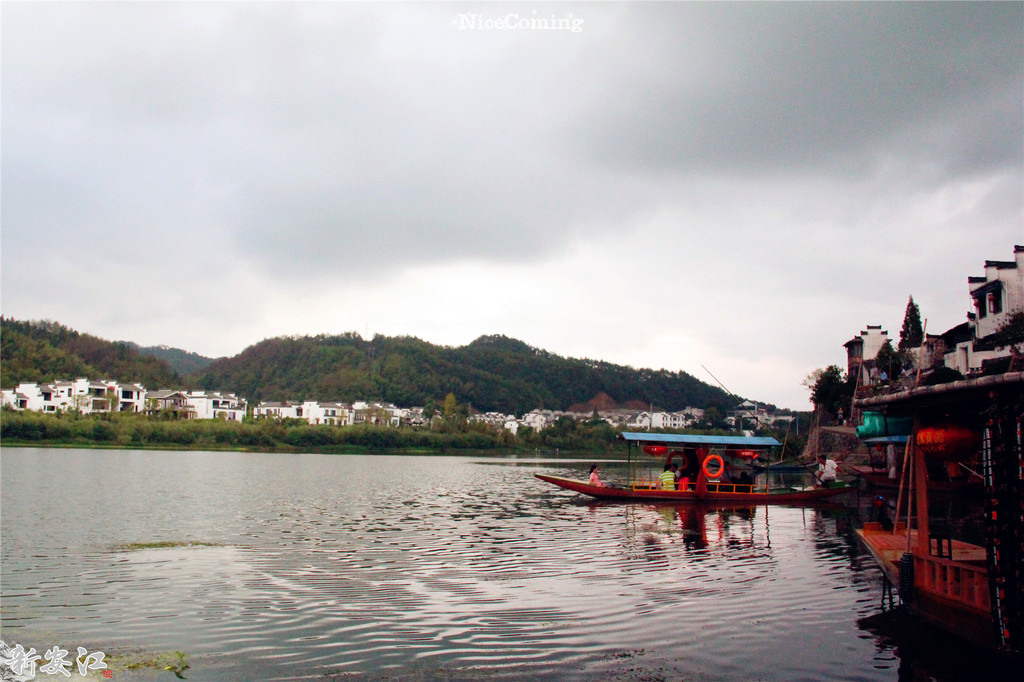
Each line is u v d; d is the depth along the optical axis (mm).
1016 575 11312
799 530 29578
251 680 12234
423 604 17000
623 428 178250
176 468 67188
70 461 72250
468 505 40219
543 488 54000
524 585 19031
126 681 12289
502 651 13633
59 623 15680
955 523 29203
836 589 18547
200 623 15531
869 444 47938
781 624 15320
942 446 14086
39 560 22641
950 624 13594
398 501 42469
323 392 199875
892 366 60625
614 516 34625
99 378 159750
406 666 12844
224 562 22297
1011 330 39344
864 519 33125
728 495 39938
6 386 136500
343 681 12180
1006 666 11930
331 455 115125
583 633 14703
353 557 23188
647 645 13969
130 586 19062
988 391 11711
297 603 17188
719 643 14078
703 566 21672
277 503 40188
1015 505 11344
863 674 12500
